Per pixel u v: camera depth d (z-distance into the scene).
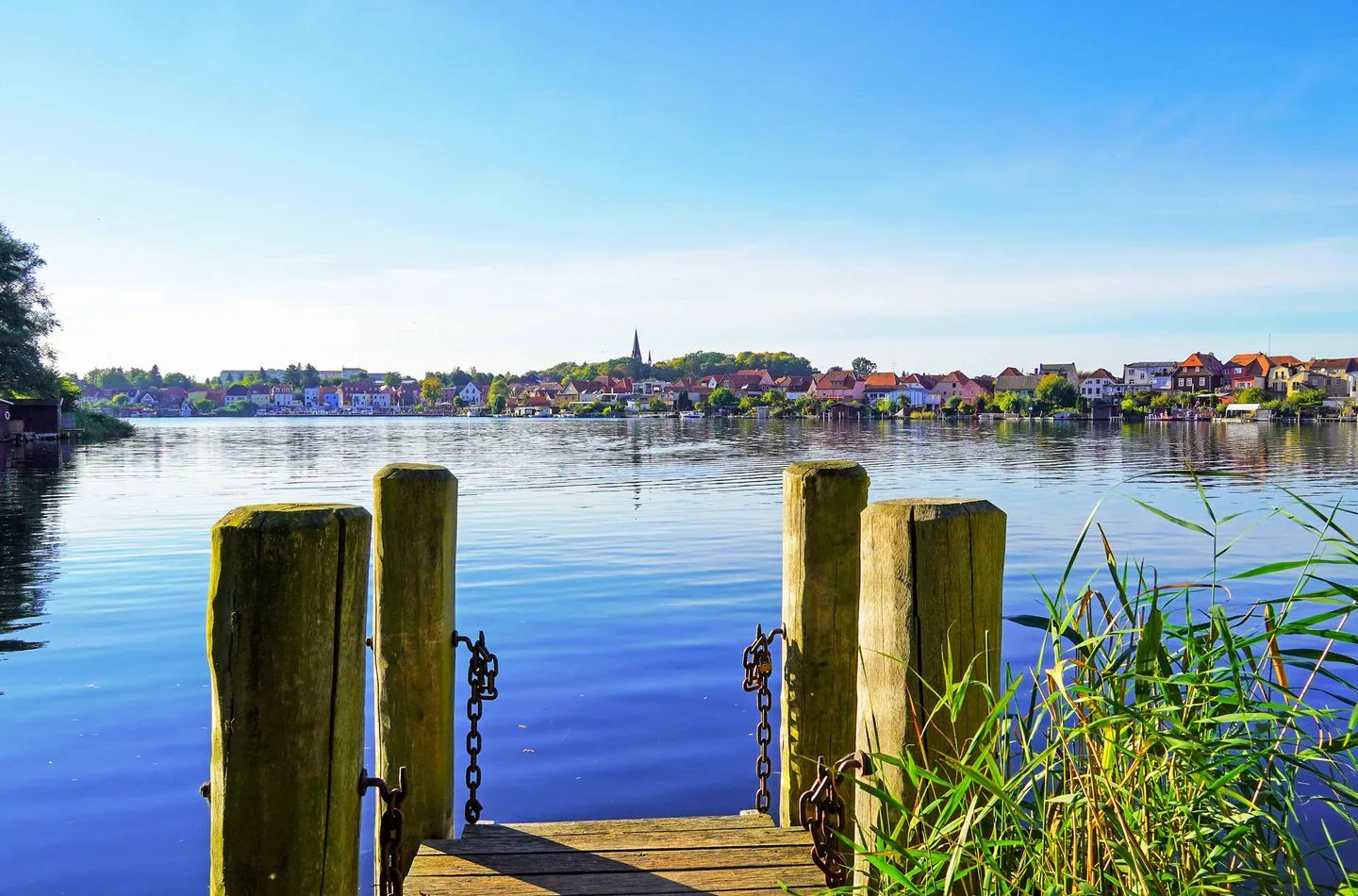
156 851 5.96
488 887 3.78
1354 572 14.40
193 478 36.78
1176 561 16.72
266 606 2.53
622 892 3.71
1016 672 8.50
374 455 55.31
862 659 2.80
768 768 4.94
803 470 4.09
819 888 3.68
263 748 2.55
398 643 4.21
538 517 23.94
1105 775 2.67
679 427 120.31
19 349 63.38
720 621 12.34
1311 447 60.91
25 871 5.68
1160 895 2.48
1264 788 2.85
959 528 2.63
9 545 19.22
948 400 164.12
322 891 2.64
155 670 10.05
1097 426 114.44
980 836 2.65
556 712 8.63
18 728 8.20
